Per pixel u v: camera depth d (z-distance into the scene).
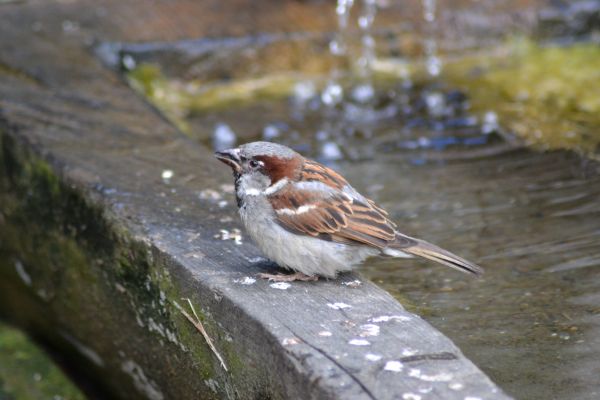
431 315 8.55
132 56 15.75
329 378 6.03
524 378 7.34
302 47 16.64
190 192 9.69
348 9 16.91
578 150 12.88
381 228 7.90
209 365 7.80
